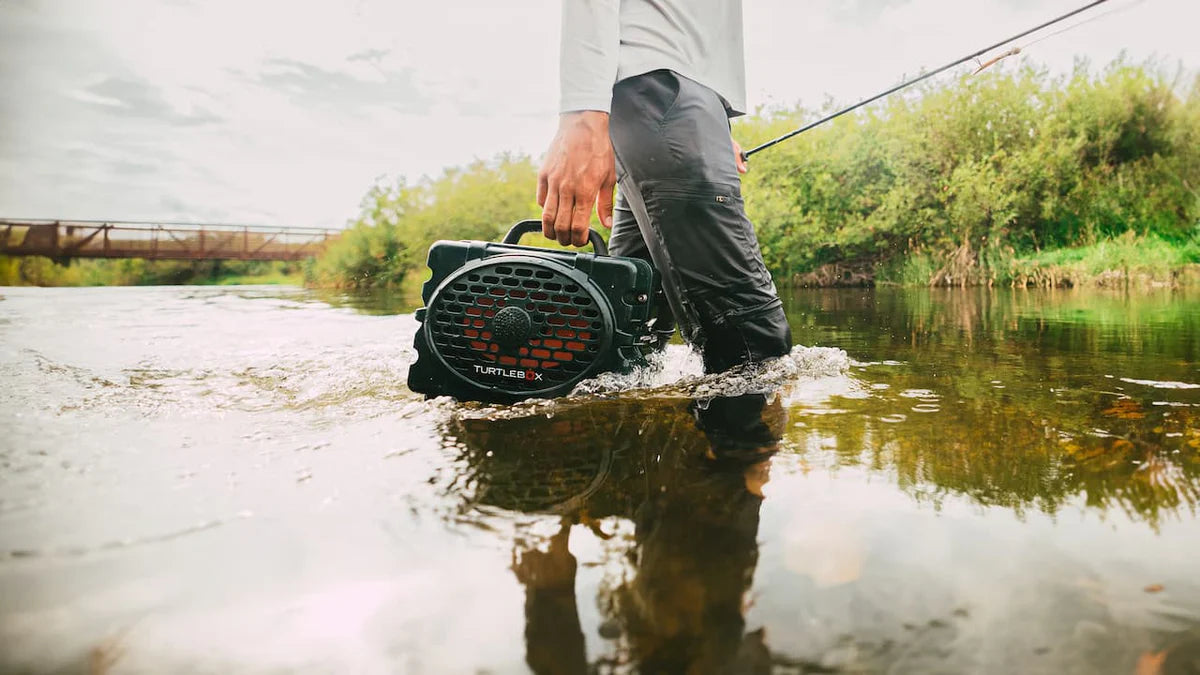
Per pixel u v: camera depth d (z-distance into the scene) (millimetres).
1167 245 7258
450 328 1570
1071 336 2650
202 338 2715
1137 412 1339
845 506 818
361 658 510
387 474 962
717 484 907
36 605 584
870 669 486
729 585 615
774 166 8211
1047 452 1053
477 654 514
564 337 1524
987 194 7332
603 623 550
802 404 1439
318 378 1785
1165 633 530
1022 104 8000
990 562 660
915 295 5633
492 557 685
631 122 1690
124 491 882
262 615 572
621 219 2084
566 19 1622
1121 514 793
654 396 1529
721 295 1720
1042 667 487
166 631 547
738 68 1948
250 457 1044
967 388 1621
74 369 1927
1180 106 7996
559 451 1083
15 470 964
